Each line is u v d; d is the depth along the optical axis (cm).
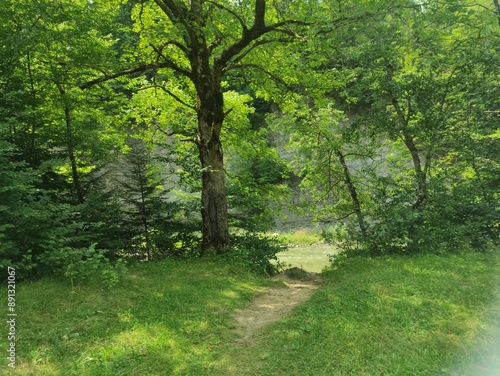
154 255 1127
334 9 895
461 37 1067
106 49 1073
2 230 616
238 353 475
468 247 955
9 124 663
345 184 1354
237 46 1068
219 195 1093
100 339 487
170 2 969
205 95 1093
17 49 787
